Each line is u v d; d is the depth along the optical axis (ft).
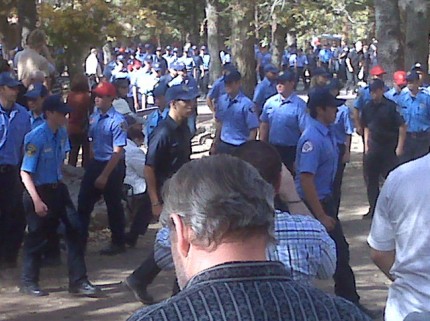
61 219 28.96
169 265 16.69
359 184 52.11
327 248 13.60
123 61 104.27
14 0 66.44
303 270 13.28
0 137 30.76
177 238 7.87
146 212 36.09
